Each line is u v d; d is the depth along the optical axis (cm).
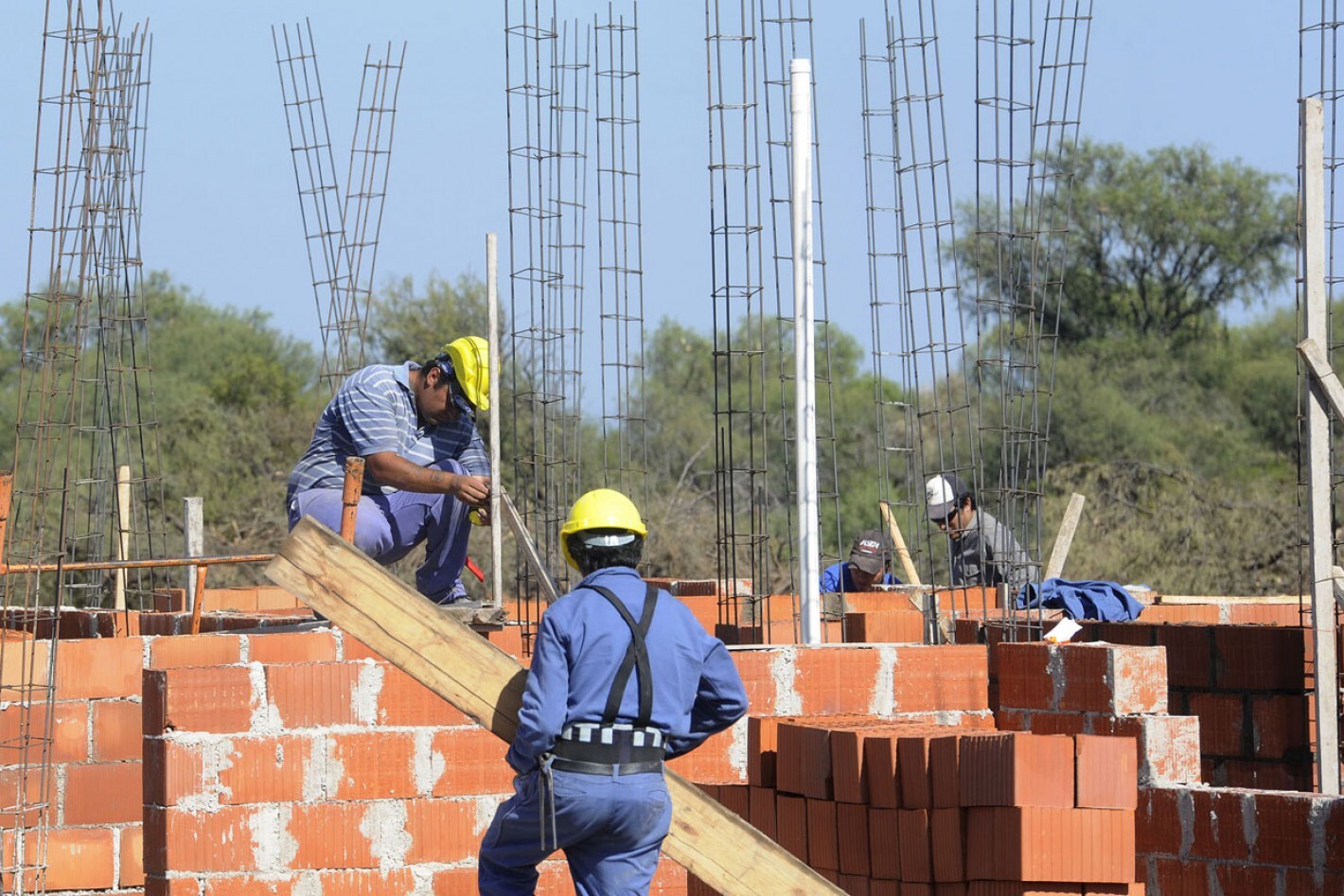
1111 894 1462
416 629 1325
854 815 1534
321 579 1312
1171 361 9462
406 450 1931
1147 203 9925
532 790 1277
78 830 2077
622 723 1255
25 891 2041
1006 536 2036
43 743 2028
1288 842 1535
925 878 1489
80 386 3102
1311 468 1673
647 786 1259
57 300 1941
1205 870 1584
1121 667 1705
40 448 1927
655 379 8969
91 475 3100
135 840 2095
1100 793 1466
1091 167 10169
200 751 1656
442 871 1711
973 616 2197
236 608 2977
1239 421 9119
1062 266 1955
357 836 1691
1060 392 8538
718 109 2112
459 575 2022
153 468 6612
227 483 6694
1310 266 1694
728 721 1337
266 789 1672
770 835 1616
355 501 1817
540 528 2853
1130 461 6266
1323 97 1984
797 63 1961
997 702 1859
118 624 2617
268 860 1669
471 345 1944
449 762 1717
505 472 5231
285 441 7094
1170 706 1952
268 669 1681
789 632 2309
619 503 1321
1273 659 1898
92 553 3158
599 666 1255
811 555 1928
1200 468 8562
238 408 8250
